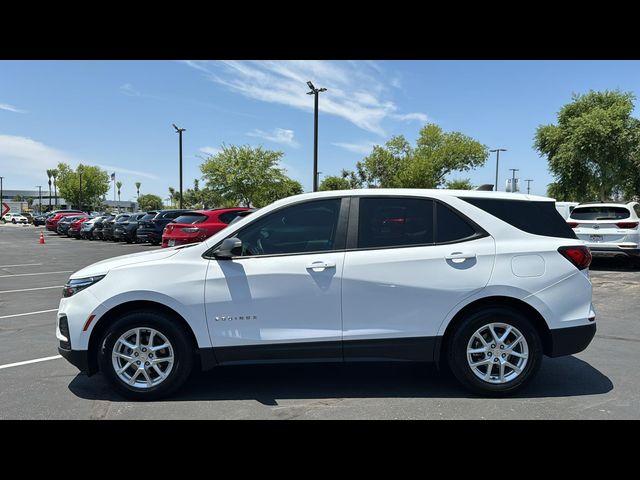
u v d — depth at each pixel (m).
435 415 3.88
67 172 85.38
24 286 11.09
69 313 4.18
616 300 8.84
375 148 56.72
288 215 4.37
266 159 36.56
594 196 29.83
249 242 4.33
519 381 4.21
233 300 4.15
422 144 59.94
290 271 4.16
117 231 25.91
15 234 38.56
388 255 4.21
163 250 4.61
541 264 4.25
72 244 25.80
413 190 4.46
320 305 4.18
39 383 4.67
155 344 4.23
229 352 4.16
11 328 6.96
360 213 4.35
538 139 31.66
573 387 4.51
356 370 5.04
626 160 27.06
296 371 5.01
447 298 4.18
